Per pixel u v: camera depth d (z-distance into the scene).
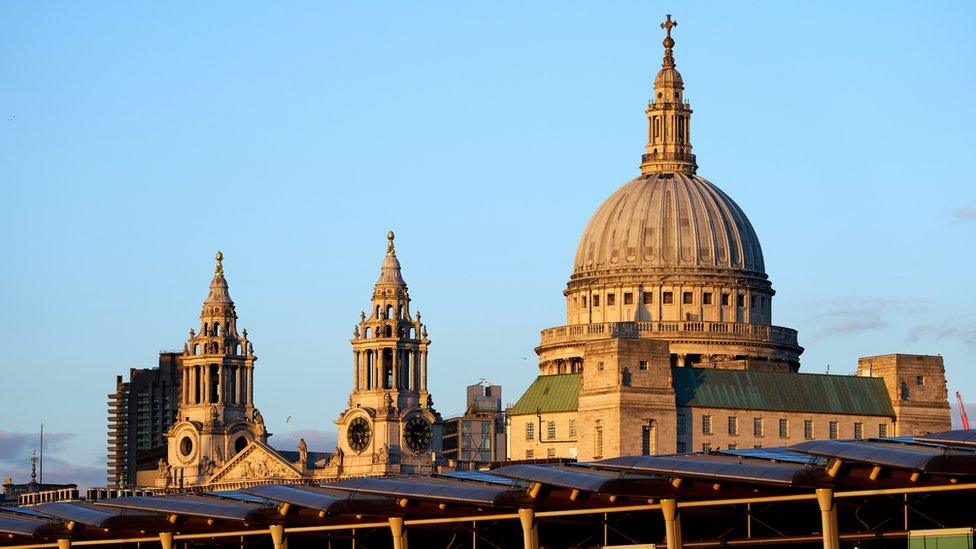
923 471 179.12
